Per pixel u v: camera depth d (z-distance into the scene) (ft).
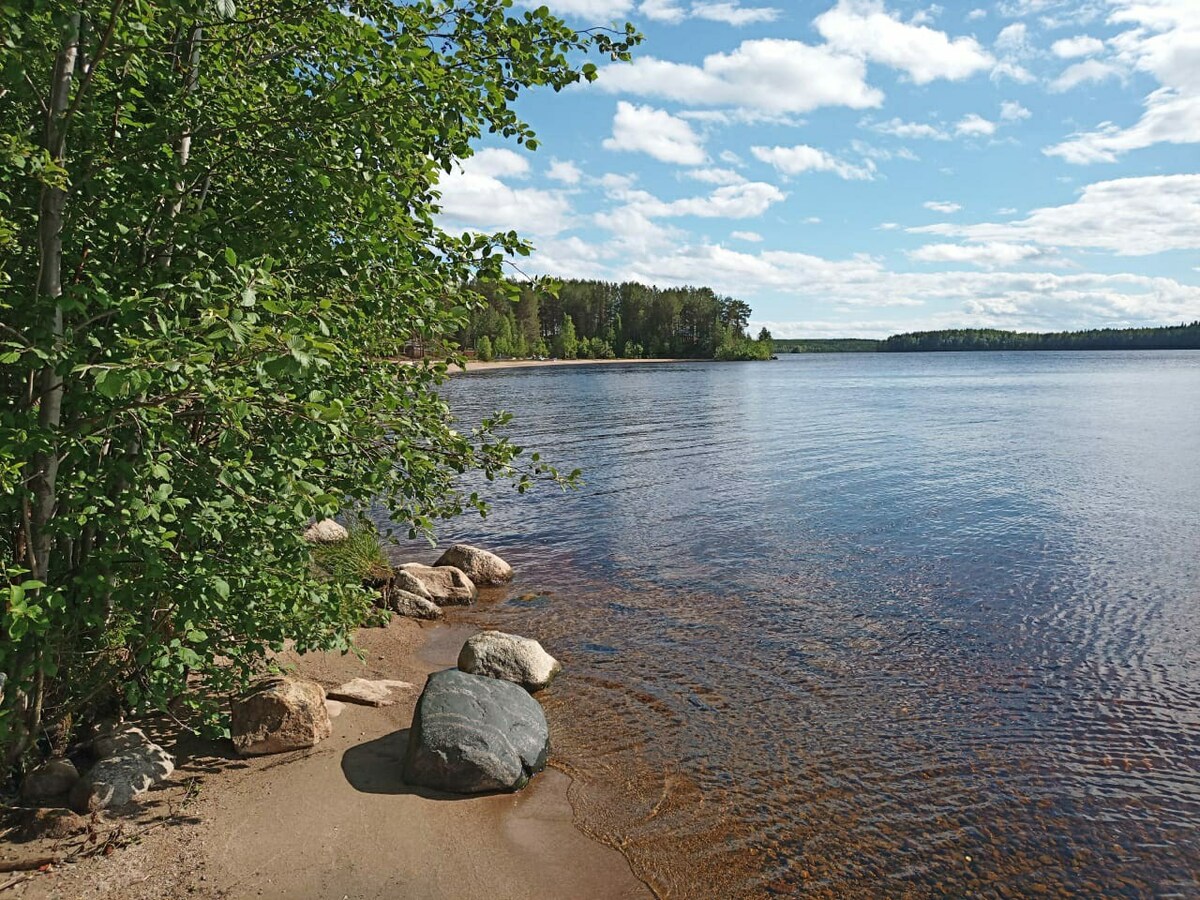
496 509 59.11
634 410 148.36
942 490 66.18
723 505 60.29
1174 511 57.21
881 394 202.18
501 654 27.86
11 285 15.47
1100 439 100.94
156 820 17.97
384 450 18.57
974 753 23.40
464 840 18.56
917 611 36.14
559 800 20.58
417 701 24.07
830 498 62.85
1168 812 20.47
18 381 16.48
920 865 18.20
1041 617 35.29
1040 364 476.13
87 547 17.24
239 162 17.33
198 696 19.06
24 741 17.80
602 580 41.24
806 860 18.28
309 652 29.66
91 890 15.43
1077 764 22.85
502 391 205.98
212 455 15.78
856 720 25.45
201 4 14.23
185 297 13.82
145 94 16.69
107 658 19.24
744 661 30.27
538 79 17.34
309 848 17.62
